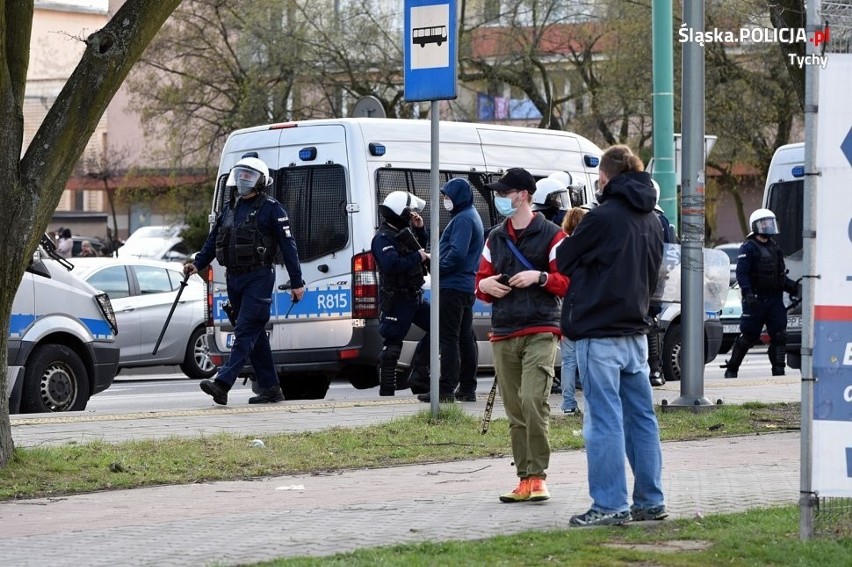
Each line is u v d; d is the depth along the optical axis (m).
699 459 14.54
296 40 53.53
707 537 9.79
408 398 20.53
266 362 20.06
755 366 35.38
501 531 10.24
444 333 19.25
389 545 9.59
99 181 75.38
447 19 16.39
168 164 63.81
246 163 19.09
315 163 22.59
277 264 22.67
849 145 9.52
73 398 20.38
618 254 10.47
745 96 52.53
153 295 30.39
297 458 14.41
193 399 24.33
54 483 12.74
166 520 10.98
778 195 28.23
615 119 54.03
